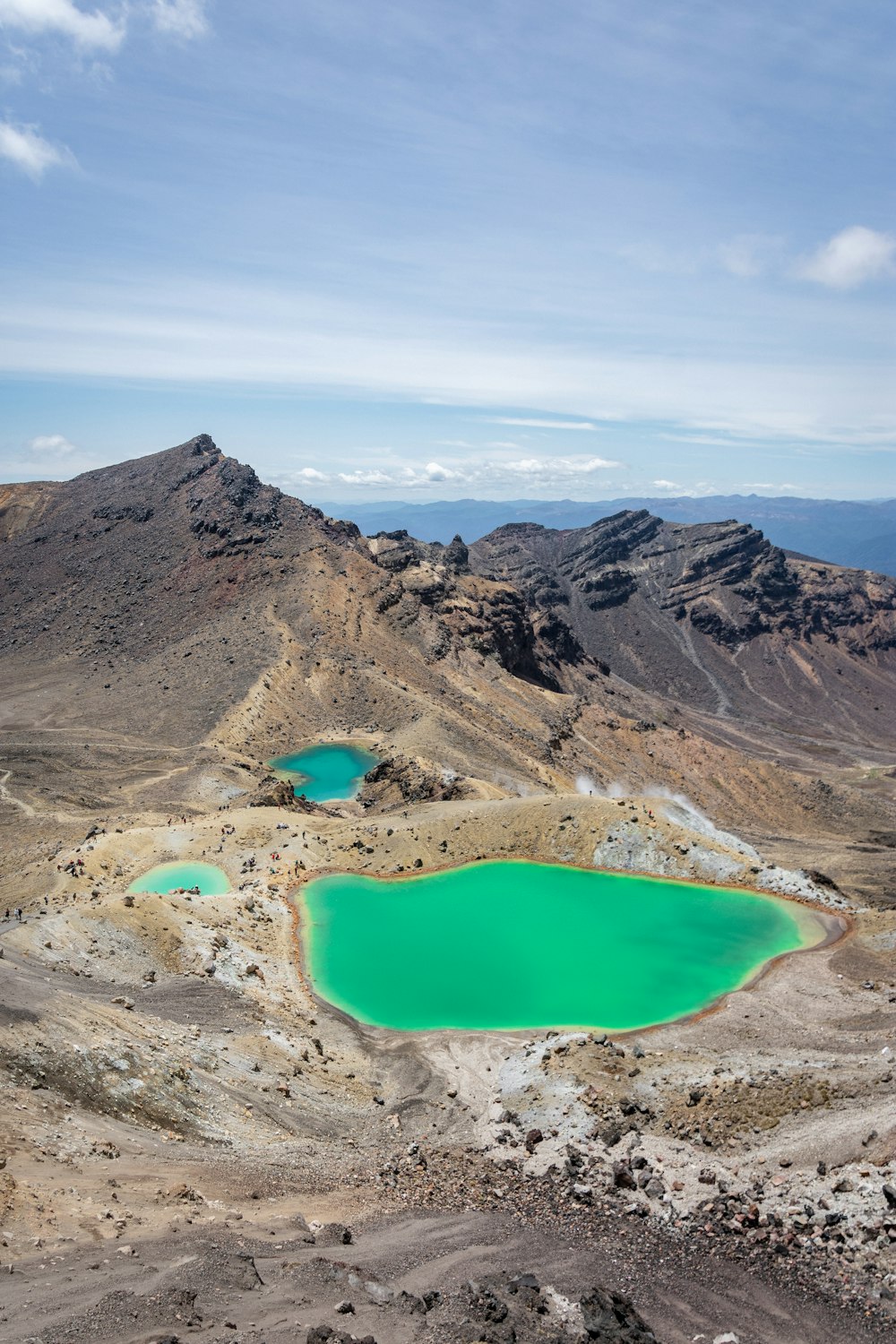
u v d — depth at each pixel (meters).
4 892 104.38
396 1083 65.31
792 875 100.62
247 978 78.25
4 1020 50.00
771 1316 31.34
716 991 78.62
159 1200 37.50
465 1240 37.28
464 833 115.19
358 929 93.25
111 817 157.50
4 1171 35.78
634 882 102.94
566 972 83.19
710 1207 40.03
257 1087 58.62
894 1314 30.78
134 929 78.12
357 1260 34.06
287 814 128.88
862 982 75.00
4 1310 25.52
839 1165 41.50
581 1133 52.06
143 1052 55.00
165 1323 25.16
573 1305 31.17
